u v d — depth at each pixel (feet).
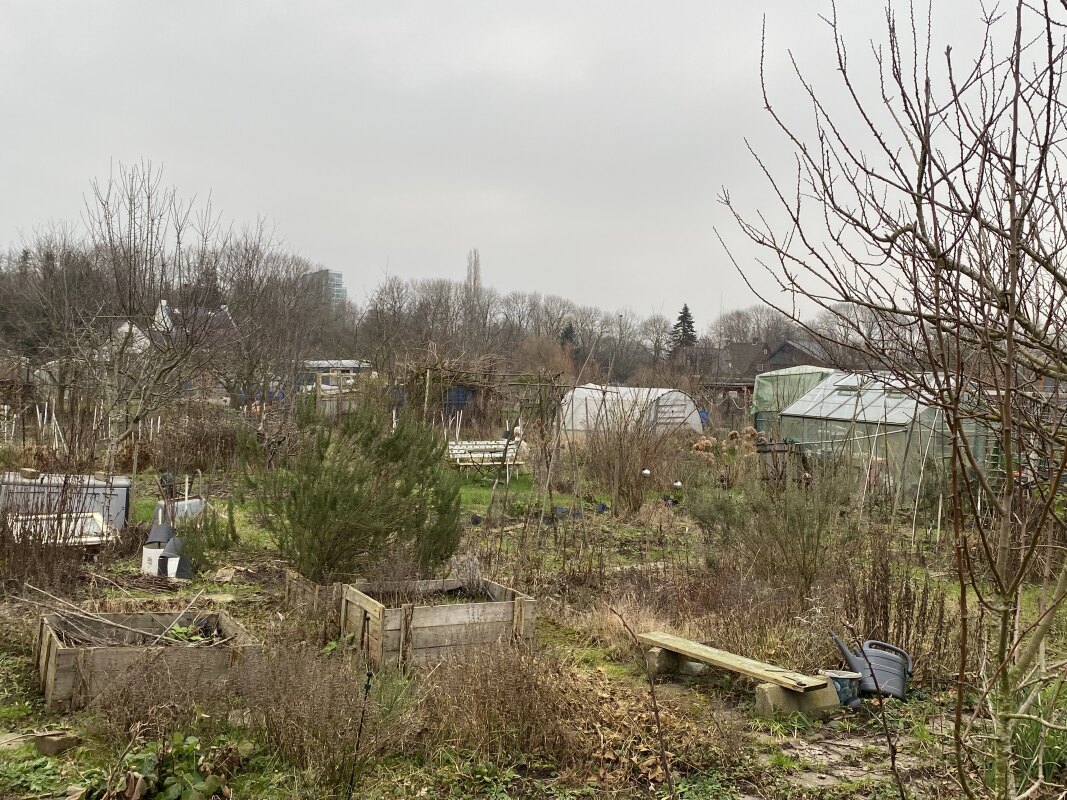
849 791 15.61
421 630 20.49
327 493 24.02
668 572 30.83
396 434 25.02
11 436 55.93
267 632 21.70
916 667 21.74
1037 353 9.98
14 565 25.84
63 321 53.26
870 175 8.09
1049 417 10.44
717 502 32.37
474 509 45.11
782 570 27.02
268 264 73.46
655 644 22.36
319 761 14.60
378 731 15.42
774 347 169.48
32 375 63.93
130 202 48.70
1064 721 14.97
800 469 41.47
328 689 15.61
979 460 41.86
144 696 15.65
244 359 64.90
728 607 24.53
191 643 18.79
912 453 46.47
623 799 14.96
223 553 30.04
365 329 110.22
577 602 27.53
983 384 8.79
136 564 30.07
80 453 38.32
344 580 24.47
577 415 66.49
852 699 19.95
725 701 20.44
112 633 19.72
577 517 42.83
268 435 47.70
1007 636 7.93
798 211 8.65
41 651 18.79
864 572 25.52
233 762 14.84
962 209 7.83
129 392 47.09
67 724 16.46
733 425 84.33
